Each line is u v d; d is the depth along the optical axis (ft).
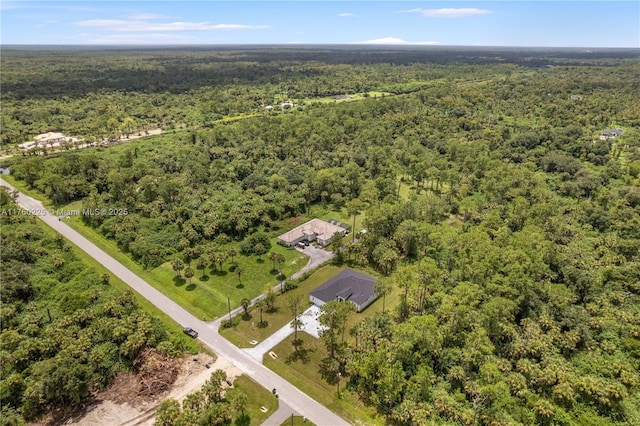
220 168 500.33
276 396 198.90
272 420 185.88
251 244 339.36
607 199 404.57
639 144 562.25
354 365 199.31
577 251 314.35
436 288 259.60
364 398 198.59
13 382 189.88
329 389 204.44
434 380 198.90
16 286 256.11
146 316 236.02
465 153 540.52
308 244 358.23
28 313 243.40
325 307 219.82
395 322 250.78
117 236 341.21
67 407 190.90
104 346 216.95
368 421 186.50
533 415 182.39
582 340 228.22
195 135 604.08
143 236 341.62
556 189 467.52
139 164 488.44
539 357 213.66
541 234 314.55
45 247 321.52
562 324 236.22
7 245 293.84
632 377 197.88
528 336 220.84
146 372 206.80
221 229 360.89
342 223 390.83
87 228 374.22
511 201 406.82
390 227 351.05
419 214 376.89
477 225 356.79
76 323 233.55
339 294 270.26
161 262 319.68
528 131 612.70
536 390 198.18
